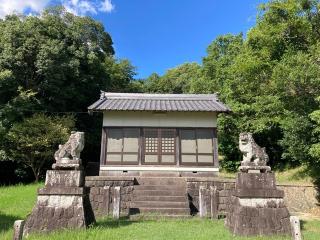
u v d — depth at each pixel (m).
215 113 16.55
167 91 42.69
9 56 21.00
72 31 25.92
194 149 16.11
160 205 12.50
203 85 28.44
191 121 16.47
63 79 23.05
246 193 8.94
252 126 19.94
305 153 14.30
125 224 9.95
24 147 19.12
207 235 8.42
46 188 8.97
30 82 22.38
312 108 12.66
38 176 20.33
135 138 16.25
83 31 28.97
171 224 10.10
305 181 17.69
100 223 10.03
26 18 24.14
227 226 9.54
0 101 20.98
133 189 13.53
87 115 26.12
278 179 19.53
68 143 9.52
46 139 18.97
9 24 22.53
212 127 16.38
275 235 8.49
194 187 13.58
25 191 15.19
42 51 21.73
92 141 25.06
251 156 9.52
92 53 26.14
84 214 8.84
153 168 15.82
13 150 19.34
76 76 24.31
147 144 16.17
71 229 8.54
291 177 19.22
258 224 8.62
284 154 17.41
